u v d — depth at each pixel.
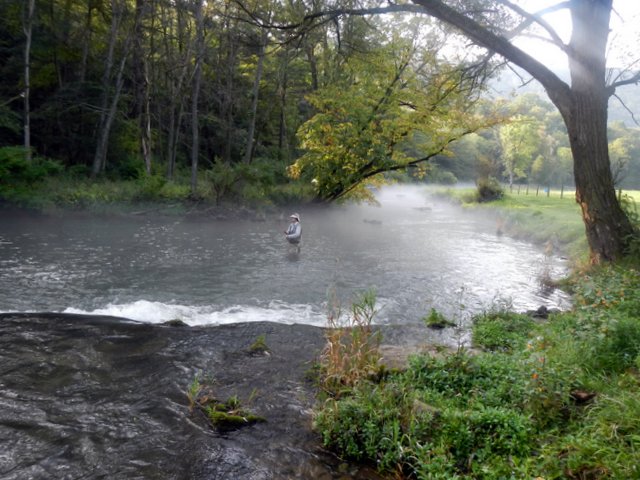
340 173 24.50
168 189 25.78
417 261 15.45
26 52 24.50
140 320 8.71
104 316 8.53
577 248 16.59
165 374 6.14
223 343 7.38
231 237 18.80
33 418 4.95
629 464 3.44
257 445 4.63
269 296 10.72
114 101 28.42
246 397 5.61
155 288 11.04
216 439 4.69
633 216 13.05
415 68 23.67
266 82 41.16
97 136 30.89
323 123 23.56
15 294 10.04
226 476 4.12
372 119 23.27
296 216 15.96
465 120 22.72
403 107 26.16
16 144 30.17
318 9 13.15
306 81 39.44
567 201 35.09
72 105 29.41
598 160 11.91
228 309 9.62
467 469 4.03
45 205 21.31
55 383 5.80
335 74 27.56
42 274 11.80
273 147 43.19
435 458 4.00
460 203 37.50
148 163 31.02
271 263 14.20
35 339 7.18
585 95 11.79
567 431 4.31
